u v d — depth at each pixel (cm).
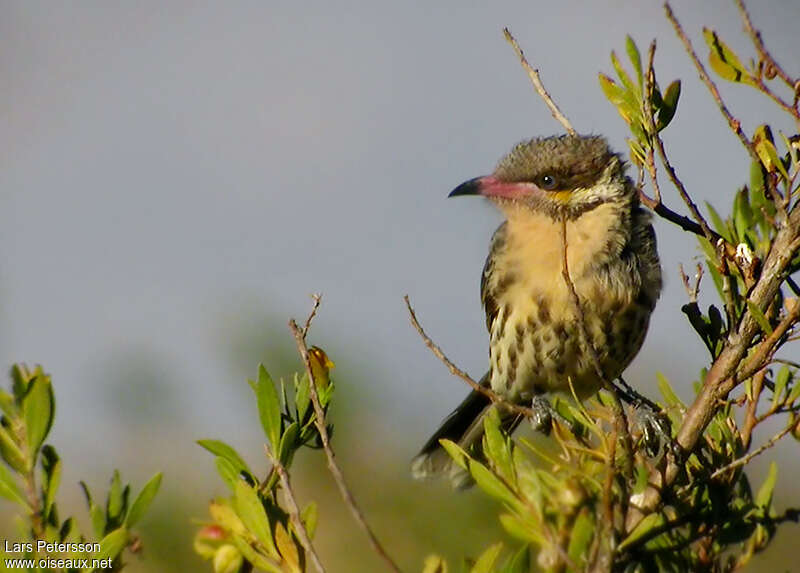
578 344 1084
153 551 928
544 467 962
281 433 689
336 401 1027
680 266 815
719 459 754
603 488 616
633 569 736
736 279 796
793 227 741
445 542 950
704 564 751
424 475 1012
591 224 1080
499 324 1131
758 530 777
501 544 635
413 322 761
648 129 804
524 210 1113
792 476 1193
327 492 997
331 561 960
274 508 668
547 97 905
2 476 666
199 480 1017
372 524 970
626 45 806
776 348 716
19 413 659
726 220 830
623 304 1070
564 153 1106
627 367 1134
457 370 759
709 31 756
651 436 843
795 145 759
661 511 715
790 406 771
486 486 611
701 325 771
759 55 741
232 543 658
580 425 747
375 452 1027
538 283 1080
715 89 745
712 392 728
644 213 1095
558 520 590
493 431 623
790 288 759
